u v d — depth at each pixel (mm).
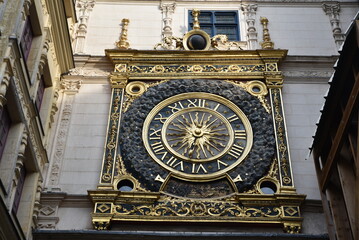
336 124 12242
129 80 15234
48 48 13406
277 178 13273
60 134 14164
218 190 13102
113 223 12516
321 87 15312
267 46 15961
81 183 13312
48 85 14172
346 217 11875
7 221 9969
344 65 11547
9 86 10805
